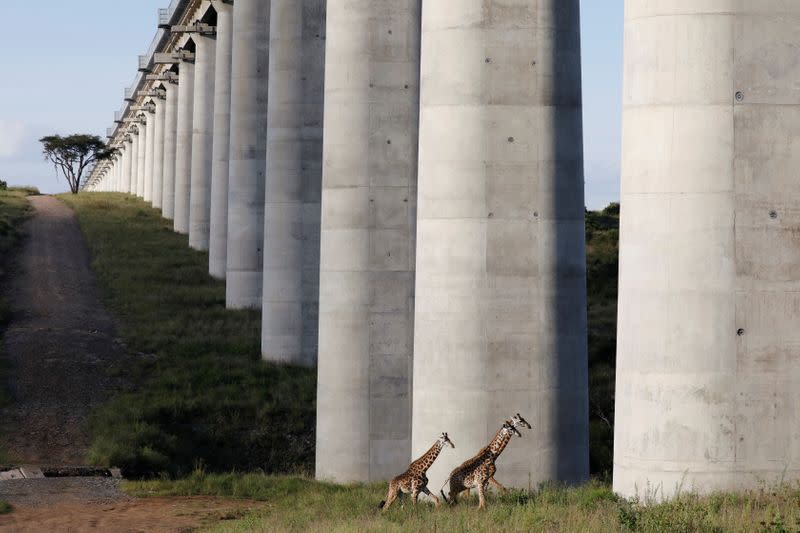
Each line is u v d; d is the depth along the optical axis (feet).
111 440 258.16
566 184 184.24
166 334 375.45
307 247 332.39
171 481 233.55
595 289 439.22
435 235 182.70
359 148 238.68
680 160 131.44
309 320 334.65
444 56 181.57
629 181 136.05
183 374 323.57
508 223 181.06
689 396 131.34
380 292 238.89
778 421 131.13
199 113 582.76
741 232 131.03
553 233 182.70
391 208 238.68
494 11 180.55
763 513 116.16
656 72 132.57
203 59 585.63
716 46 130.62
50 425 279.08
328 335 242.58
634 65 134.92
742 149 130.82
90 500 207.21
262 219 424.46
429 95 183.32
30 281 470.39
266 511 192.24
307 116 328.08
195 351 351.67
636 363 134.72
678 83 131.64
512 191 181.06
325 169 243.81
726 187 130.72
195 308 424.87
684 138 131.34
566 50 184.14
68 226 651.66
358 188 238.68
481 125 180.55
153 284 469.57
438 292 182.39
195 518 188.03
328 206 242.78
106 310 422.41
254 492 217.97
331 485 227.61
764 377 131.13
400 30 238.89
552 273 182.70
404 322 239.30
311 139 329.31
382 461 238.68
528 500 152.35
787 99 131.44
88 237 602.85
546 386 182.39
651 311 133.08
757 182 131.13
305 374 324.60
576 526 119.14
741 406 130.82
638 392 134.41
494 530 124.06
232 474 237.04
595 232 521.24
